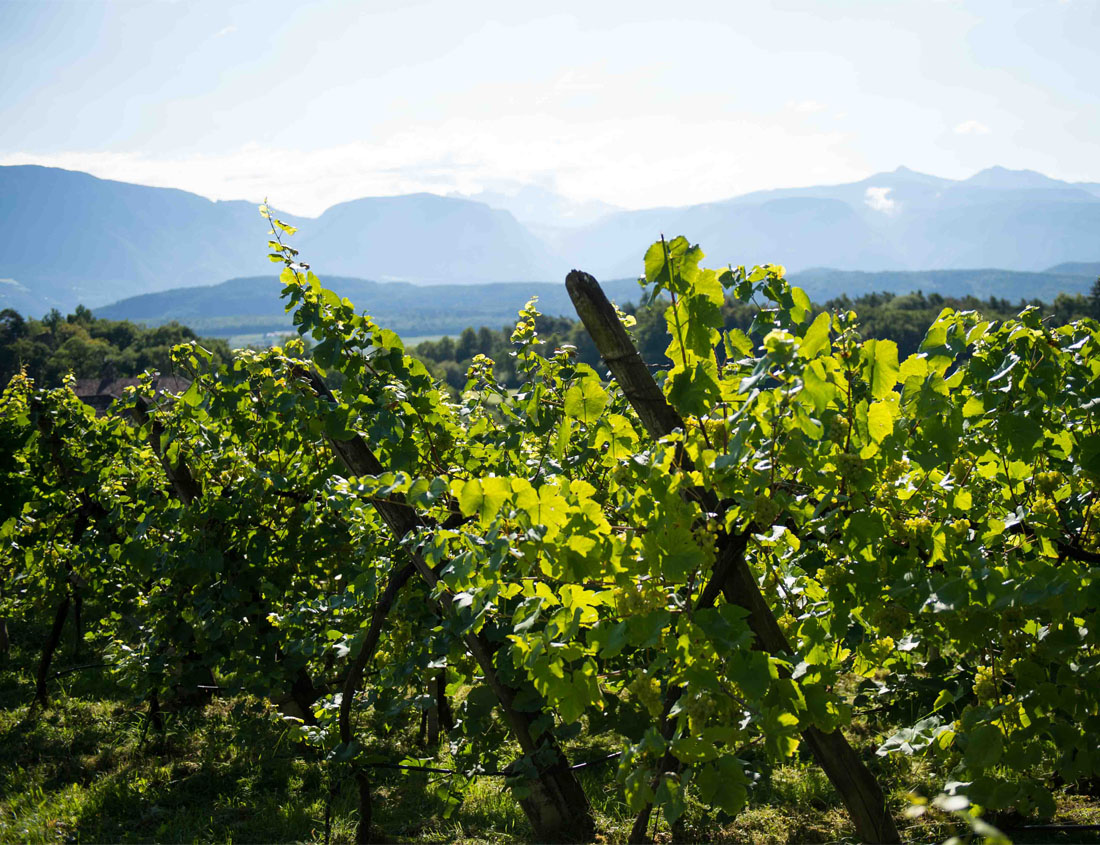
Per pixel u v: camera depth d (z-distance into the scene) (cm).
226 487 785
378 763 532
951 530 325
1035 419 371
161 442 752
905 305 9969
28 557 961
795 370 287
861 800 343
